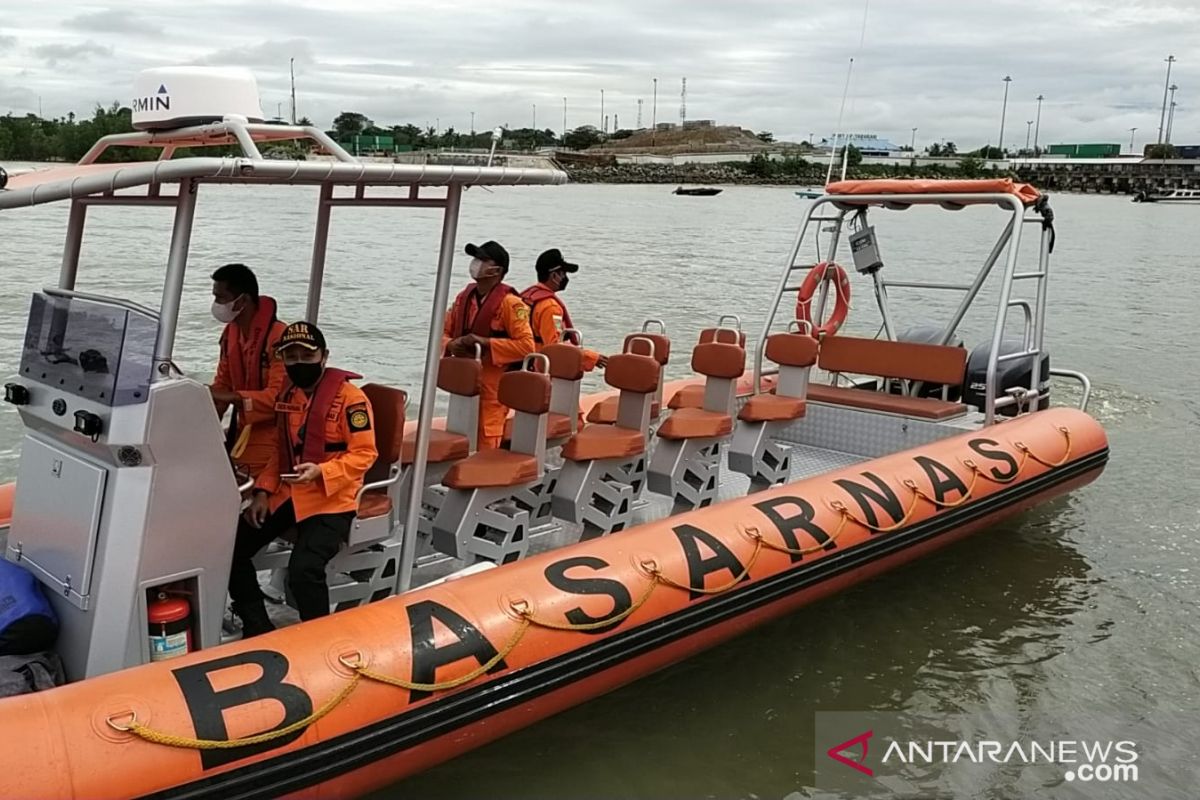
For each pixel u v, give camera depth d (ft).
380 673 9.28
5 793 7.32
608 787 11.25
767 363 28.55
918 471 15.87
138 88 9.99
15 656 9.12
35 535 9.73
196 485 9.21
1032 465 17.53
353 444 10.38
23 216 77.41
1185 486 22.22
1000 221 136.36
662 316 42.11
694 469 15.05
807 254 68.95
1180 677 13.97
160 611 9.21
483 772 11.44
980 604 16.11
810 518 13.85
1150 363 36.19
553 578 11.09
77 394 9.10
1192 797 11.34
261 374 11.44
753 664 14.03
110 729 7.88
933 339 21.18
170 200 9.29
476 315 15.12
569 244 75.31
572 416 14.74
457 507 12.37
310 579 10.28
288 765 8.61
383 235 76.28
